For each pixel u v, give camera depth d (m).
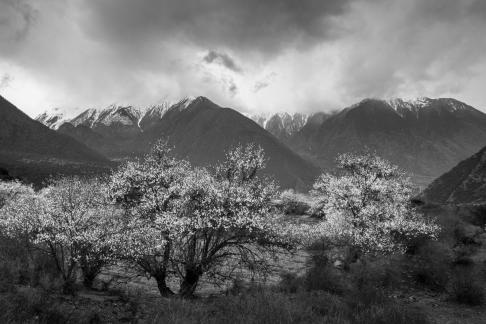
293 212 41.34
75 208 16.41
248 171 18.03
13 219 16.09
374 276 19.41
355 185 27.67
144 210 17.44
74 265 16.14
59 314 9.41
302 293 14.23
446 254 24.33
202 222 15.88
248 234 16.83
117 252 15.87
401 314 12.23
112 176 18.12
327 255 23.61
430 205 37.38
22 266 14.84
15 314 8.62
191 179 17.73
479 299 16.73
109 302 12.06
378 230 24.41
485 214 34.12
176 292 18.70
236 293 15.30
